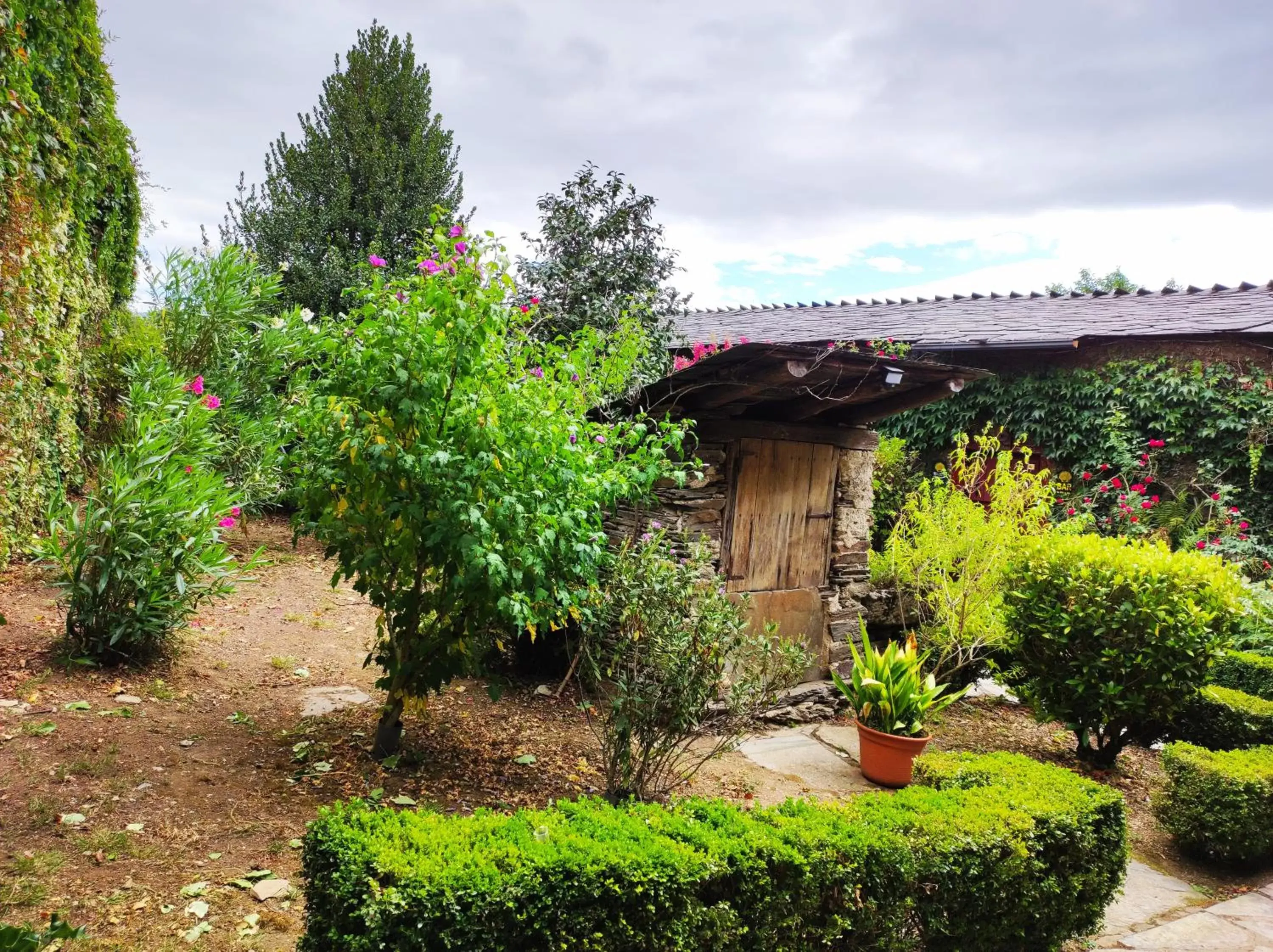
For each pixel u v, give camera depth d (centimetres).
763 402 560
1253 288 962
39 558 447
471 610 376
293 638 545
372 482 358
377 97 1365
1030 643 557
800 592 585
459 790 364
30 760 325
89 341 731
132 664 435
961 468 668
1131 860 423
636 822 247
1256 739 518
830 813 282
